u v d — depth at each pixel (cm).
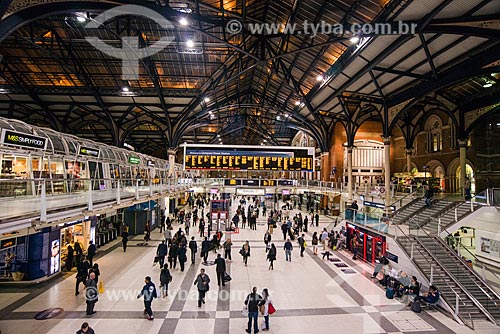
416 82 1895
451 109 2230
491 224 1547
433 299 1059
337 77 2158
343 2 1470
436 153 2627
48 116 2750
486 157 2144
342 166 3388
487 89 1922
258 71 2897
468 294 1073
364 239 1666
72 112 2823
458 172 2408
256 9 1894
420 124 2834
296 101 3164
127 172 1984
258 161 2361
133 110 2836
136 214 2205
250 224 2509
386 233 1470
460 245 1362
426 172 2692
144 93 2475
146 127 3462
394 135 3412
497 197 1416
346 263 1591
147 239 1938
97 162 1558
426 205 1819
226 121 4425
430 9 1177
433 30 1248
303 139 4703
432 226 1547
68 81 2380
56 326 870
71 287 1170
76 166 1402
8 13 1008
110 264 1469
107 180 1094
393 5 1232
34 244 1195
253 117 4656
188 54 2130
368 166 3444
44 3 1087
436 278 1166
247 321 941
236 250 1806
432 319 979
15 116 2872
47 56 2089
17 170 1039
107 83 2397
